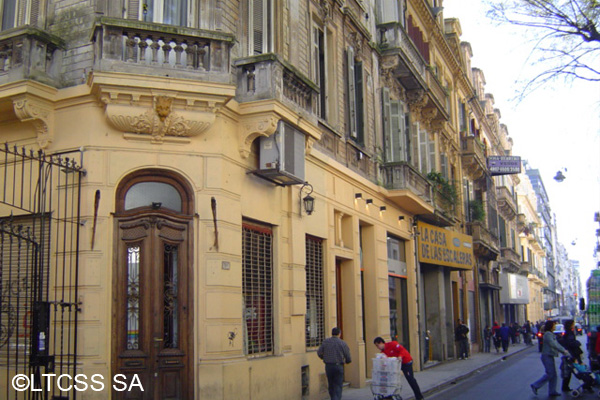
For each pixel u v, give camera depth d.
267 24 12.23
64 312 9.52
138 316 9.71
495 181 46.16
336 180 14.98
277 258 12.09
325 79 15.09
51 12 10.69
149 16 10.65
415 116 22.50
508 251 44.38
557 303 105.56
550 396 14.28
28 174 10.23
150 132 9.97
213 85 9.99
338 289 15.50
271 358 11.32
